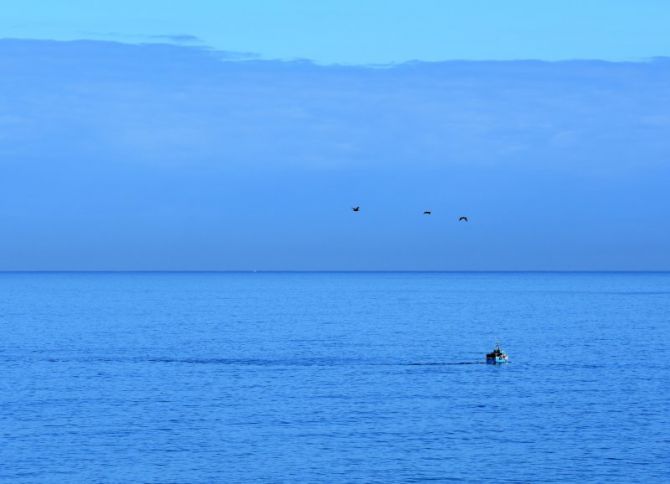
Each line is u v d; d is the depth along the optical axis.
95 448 179.75
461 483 158.00
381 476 162.00
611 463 169.62
